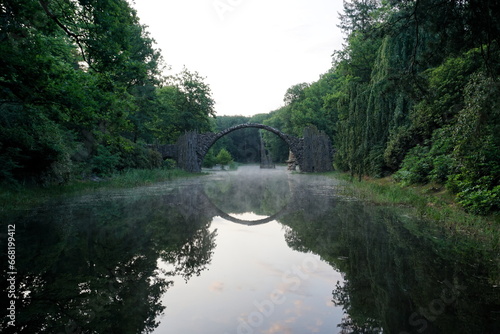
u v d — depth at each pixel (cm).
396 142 1534
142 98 2878
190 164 3888
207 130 4697
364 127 1934
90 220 777
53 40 1302
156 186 1875
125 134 3127
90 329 262
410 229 650
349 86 2286
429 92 799
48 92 906
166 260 467
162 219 815
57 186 1382
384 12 2538
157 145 3891
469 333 251
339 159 2833
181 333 255
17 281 376
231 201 1286
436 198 941
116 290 349
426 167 1173
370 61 3114
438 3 646
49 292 342
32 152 1220
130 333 254
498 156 768
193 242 581
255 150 10662
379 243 543
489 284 357
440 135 1140
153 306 309
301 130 5034
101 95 1061
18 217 803
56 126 1403
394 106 1716
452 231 630
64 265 436
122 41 1027
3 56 784
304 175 3494
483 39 661
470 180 809
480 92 687
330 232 638
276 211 988
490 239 557
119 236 621
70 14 946
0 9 829
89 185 1583
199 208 1052
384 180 1593
